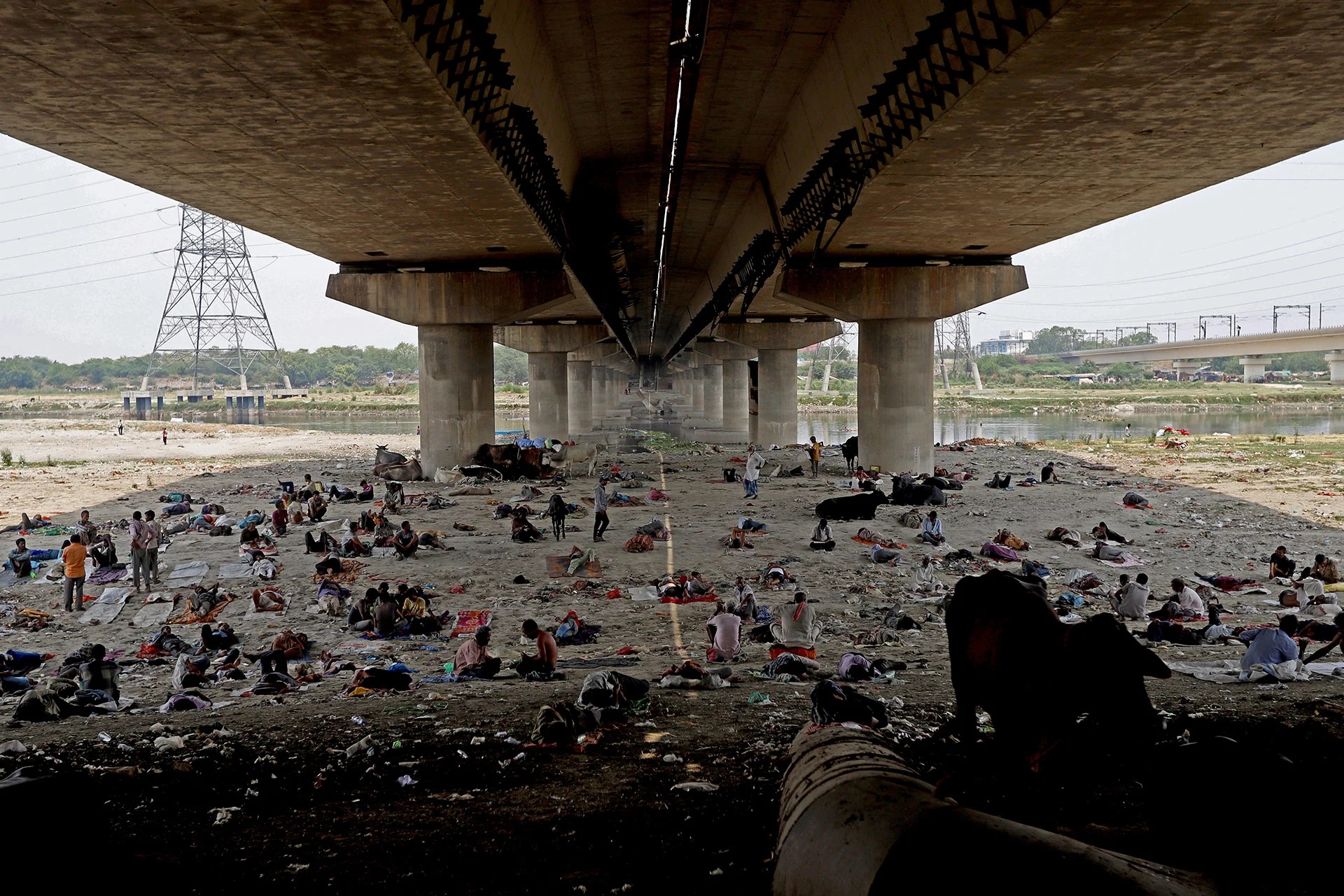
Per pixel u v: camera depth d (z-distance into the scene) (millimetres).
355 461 54500
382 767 9812
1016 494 37031
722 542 27234
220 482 43594
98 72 14352
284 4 11758
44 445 68938
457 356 42500
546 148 23969
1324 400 143500
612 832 7750
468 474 42156
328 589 20312
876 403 40312
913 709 11453
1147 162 20641
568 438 75688
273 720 12141
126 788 9227
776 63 22359
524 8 17922
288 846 7598
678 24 15562
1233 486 38594
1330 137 18594
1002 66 14336
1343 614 13641
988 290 38094
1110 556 24312
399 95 15539
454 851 7430
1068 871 4457
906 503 34031
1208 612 17500
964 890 4496
